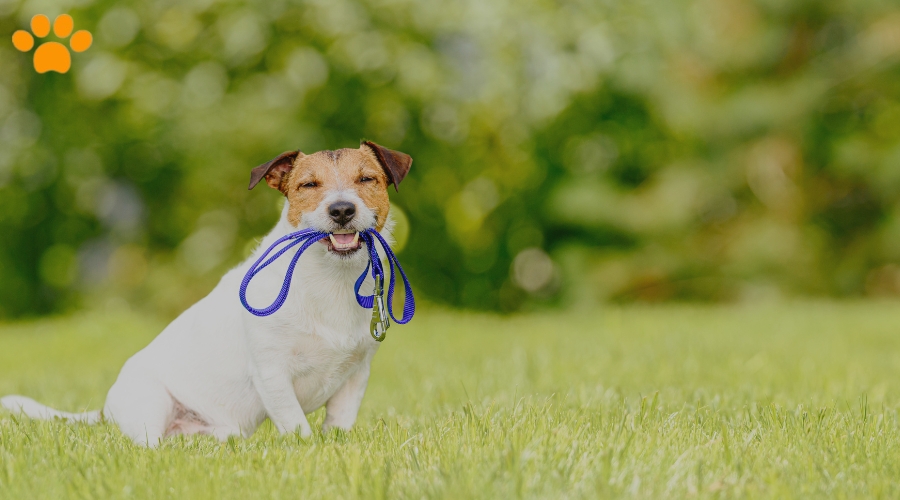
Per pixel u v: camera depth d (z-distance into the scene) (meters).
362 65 12.81
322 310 3.96
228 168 13.91
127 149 14.92
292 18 12.76
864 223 17.72
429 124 14.92
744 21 16.83
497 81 13.27
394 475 3.15
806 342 8.67
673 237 16.72
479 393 5.73
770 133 16.47
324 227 3.86
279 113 13.48
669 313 12.57
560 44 13.06
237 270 4.39
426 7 13.17
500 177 15.64
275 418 3.98
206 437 4.11
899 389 5.71
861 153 16.56
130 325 11.81
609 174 17.02
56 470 3.31
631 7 13.73
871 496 2.90
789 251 16.30
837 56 16.81
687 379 6.26
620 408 4.57
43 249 16.48
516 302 17.81
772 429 3.98
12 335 11.68
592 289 16.42
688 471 3.15
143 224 15.95
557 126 15.94
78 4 12.42
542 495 2.88
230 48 12.20
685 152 16.86
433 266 17.39
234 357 4.19
